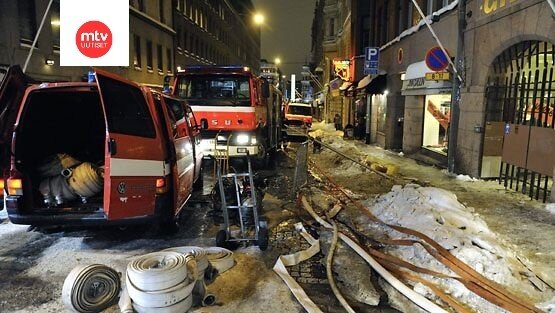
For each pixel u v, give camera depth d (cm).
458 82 1076
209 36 4500
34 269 464
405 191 652
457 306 365
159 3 2894
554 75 938
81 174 506
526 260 469
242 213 587
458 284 401
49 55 1661
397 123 1706
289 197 830
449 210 570
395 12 1723
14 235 584
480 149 978
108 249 530
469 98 1015
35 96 503
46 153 540
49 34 1662
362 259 488
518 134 847
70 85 490
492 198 786
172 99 643
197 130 820
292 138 2147
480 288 383
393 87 1709
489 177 991
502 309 363
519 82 905
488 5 928
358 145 2014
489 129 969
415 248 471
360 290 413
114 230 605
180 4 3425
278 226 632
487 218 646
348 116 3042
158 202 496
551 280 427
